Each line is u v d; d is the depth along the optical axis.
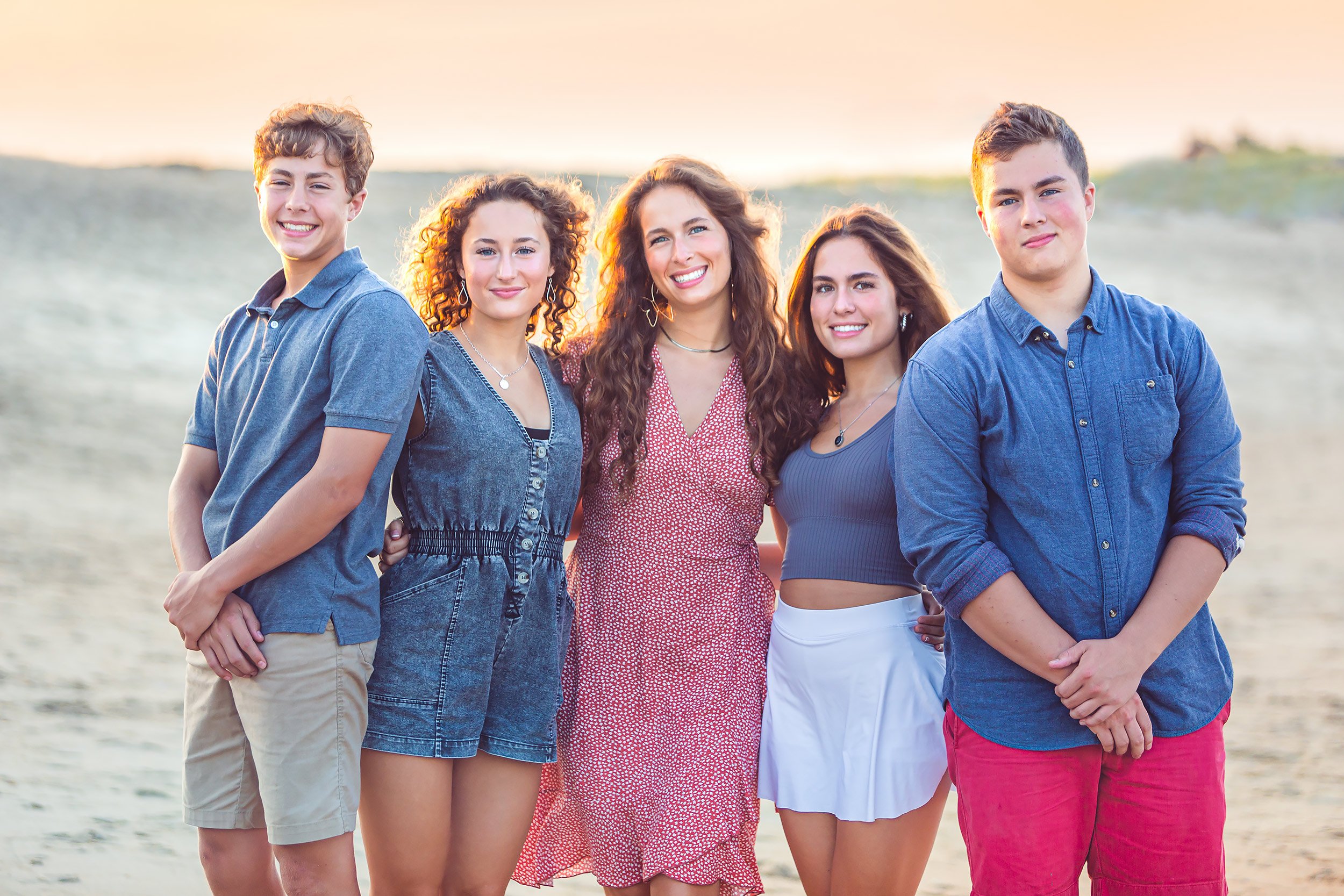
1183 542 2.61
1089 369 2.65
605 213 3.65
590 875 4.38
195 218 21.59
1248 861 4.24
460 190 3.29
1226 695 2.71
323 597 2.78
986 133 2.77
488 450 3.01
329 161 2.90
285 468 2.81
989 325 2.76
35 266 17.64
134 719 5.51
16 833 4.12
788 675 3.26
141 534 9.03
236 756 2.91
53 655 6.38
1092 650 2.55
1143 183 38.44
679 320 3.56
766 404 3.38
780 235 3.67
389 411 2.76
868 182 36.00
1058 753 2.66
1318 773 5.27
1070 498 2.61
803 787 3.18
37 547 8.45
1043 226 2.67
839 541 3.22
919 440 2.74
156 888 3.74
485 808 3.11
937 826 3.16
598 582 3.40
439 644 2.96
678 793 3.25
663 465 3.34
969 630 2.76
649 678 3.35
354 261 2.96
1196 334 2.69
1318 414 16.03
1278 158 40.44
